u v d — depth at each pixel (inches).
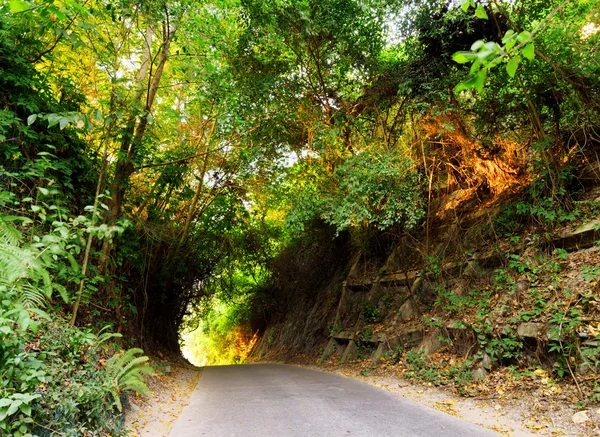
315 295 664.4
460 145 383.9
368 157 338.3
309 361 526.9
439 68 340.2
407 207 335.0
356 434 171.9
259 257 697.6
